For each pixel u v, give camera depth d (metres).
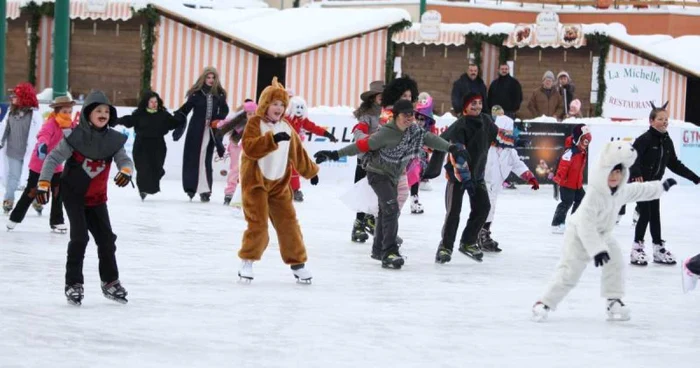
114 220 16.66
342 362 8.25
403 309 10.57
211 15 31.47
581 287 12.34
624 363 8.59
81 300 10.22
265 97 11.47
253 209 11.61
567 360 8.61
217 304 10.43
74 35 27.75
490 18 43.25
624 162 9.94
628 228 18.95
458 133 13.63
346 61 29.42
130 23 27.52
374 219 15.48
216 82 19.98
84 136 10.05
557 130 26.47
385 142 12.98
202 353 8.38
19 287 10.95
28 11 27.97
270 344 8.78
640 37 34.06
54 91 22.53
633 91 31.84
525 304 11.12
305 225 17.05
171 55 27.50
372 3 43.88
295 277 11.89
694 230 18.62
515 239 16.59
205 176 19.89
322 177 25.19
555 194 19.19
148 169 19.55
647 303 11.48
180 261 13.03
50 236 14.79
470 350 8.85
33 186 15.09
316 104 29.14
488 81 31.61
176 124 19.67
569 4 43.56
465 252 14.15
